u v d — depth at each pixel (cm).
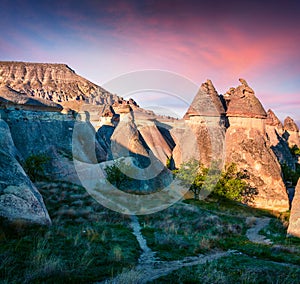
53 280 570
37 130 3550
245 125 3419
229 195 2530
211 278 659
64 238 893
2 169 1084
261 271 748
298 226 1509
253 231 1648
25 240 814
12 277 559
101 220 1305
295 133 7025
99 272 653
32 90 11950
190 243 1072
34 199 1068
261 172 3112
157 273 700
